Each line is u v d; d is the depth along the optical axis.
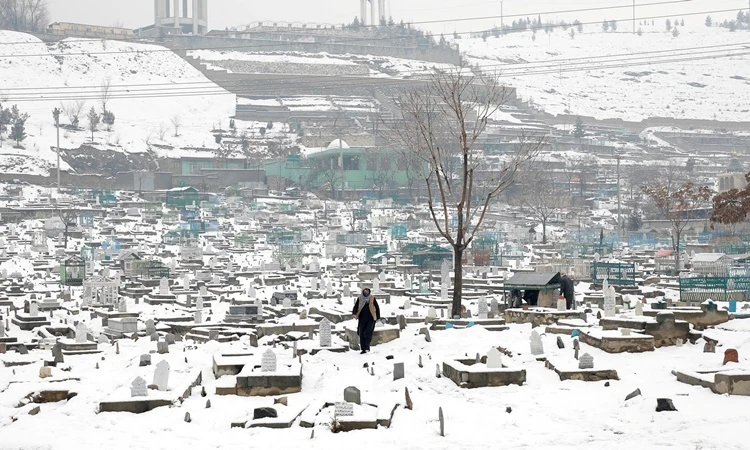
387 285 116.38
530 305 78.50
